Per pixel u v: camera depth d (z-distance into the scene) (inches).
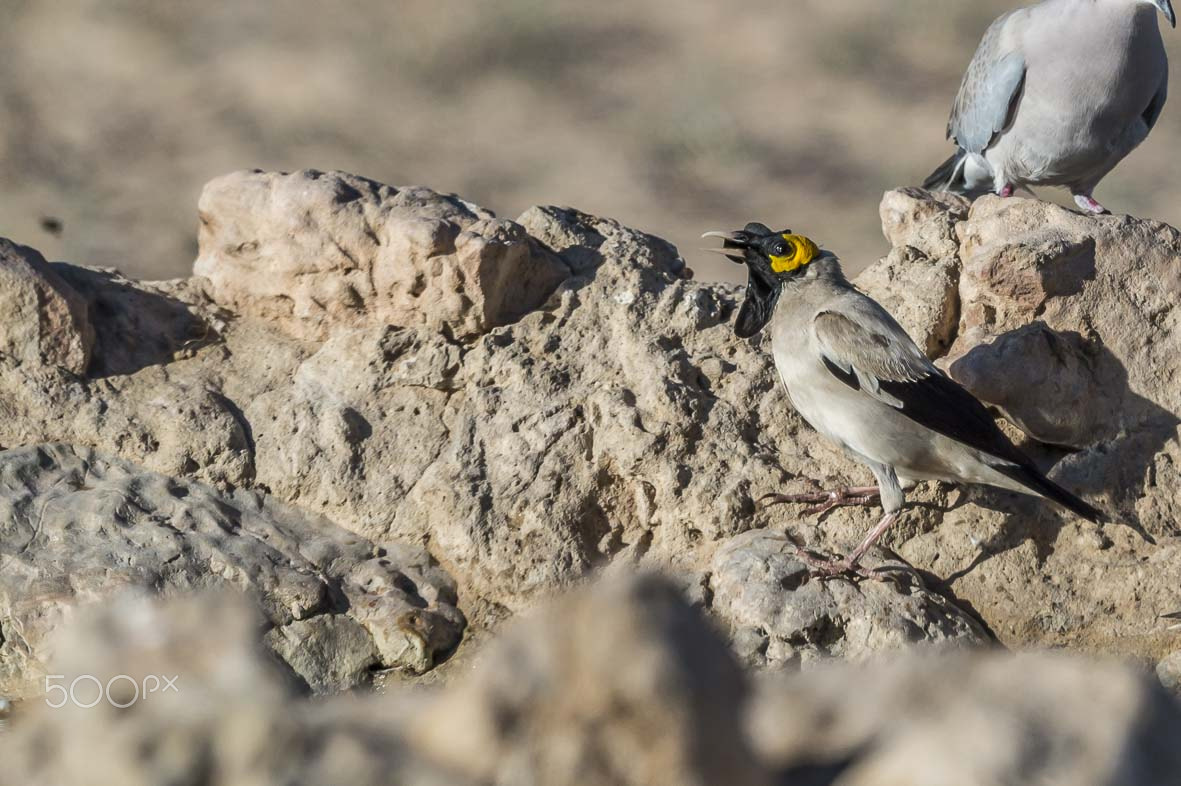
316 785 134.5
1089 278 443.8
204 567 392.8
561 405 430.0
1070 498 388.2
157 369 450.6
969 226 462.6
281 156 1518.2
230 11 1820.9
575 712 134.6
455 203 474.3
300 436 431.8
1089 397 430.9
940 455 396.2
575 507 414.9
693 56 1775.3
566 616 137.9
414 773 135.3
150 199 1391.5
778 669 364.2
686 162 1510.8
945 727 152.3
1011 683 156.6
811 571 384.8
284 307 472.4
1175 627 394.9
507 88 1684.3
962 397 398.3
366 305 463.2
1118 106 521.3
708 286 478.3
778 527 408.5
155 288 478.0
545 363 442.0
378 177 1481.3
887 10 1852.9
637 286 463.2
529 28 1774.1
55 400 430.6
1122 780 144.9
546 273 465.7
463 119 1619.1
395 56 1702.8
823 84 1686.8
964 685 159.5
